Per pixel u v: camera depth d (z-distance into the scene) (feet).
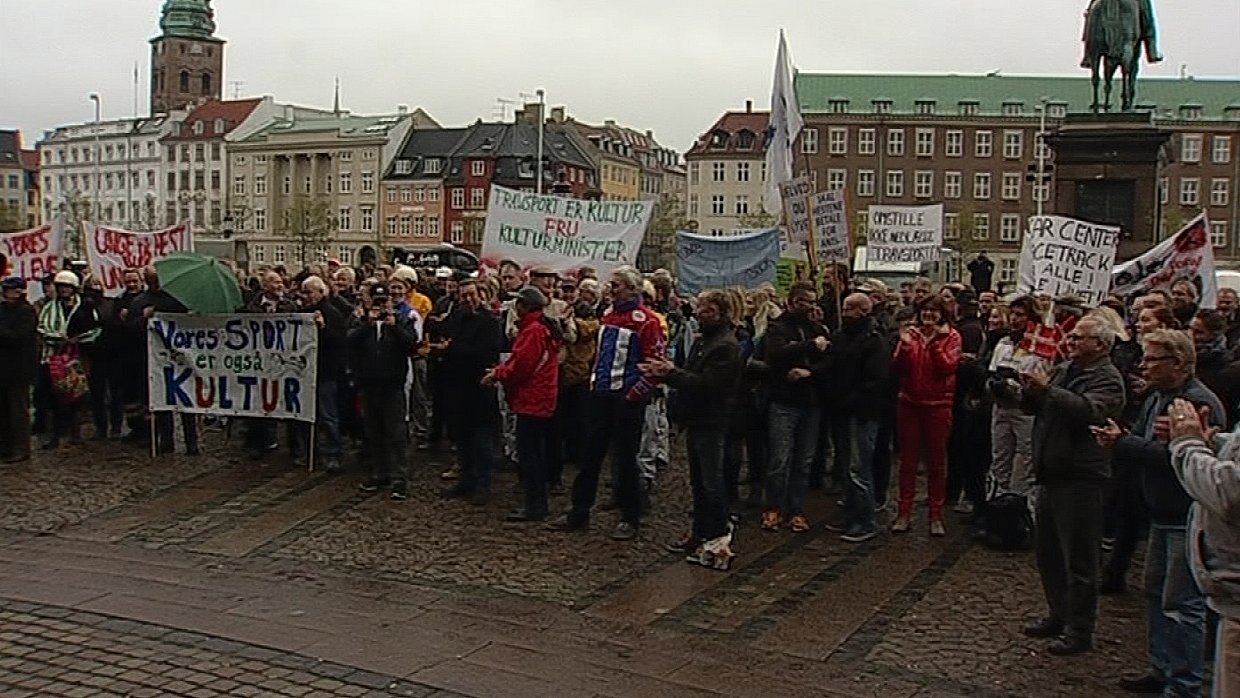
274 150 390.21
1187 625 23.58
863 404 36.55
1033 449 27.32
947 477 42.39
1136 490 30.25
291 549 35.14
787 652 26.99
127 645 26.55
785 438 37.70
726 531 34.12
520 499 41.78
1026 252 47.55
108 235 60.44
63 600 30.01
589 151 393.09
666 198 363.76
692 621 29.09
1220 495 17.35
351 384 46.62
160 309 47.75
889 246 72.13
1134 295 49.29
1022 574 33.42
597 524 38.68
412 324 41.32
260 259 392.47
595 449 37.22
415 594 30.89
